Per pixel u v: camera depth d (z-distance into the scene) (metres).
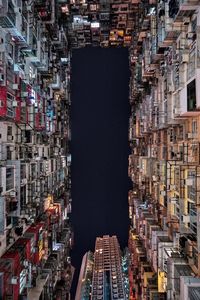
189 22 21.41
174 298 21.53
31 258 28.73
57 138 47.38
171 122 25.61
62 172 50.22
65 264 48.72
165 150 31.62
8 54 23.20
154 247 31.09
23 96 25.64
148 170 38.62
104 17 48.25
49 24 34.50
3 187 21.45
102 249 98.62
